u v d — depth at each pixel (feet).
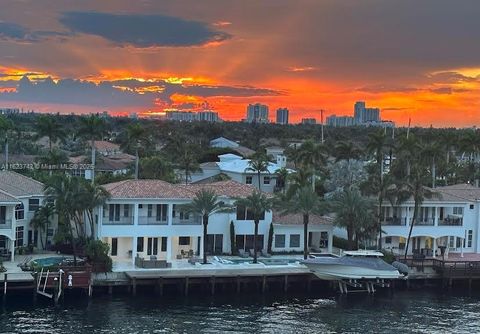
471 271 229.04
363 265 212.23
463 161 508.53
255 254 222.28
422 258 238.07
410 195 243.40
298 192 238.27
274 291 208.85
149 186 227.61
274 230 244.42
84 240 221.46
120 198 216.33
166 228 223.71
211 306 187.42
